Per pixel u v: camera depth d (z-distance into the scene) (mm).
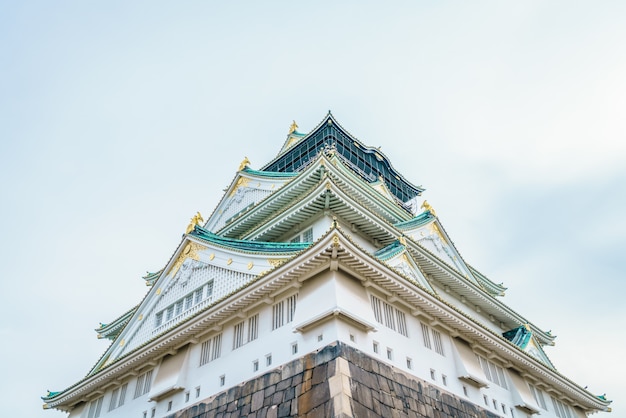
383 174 45688
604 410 33688
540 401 28578
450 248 37375
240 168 38344
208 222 38969
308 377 17000
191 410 20484
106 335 36969
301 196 29766
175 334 22562
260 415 17594
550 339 41844
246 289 20156
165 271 28469
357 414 15492
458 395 21312
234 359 20391
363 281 19734
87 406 27609
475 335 23734
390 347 19281
